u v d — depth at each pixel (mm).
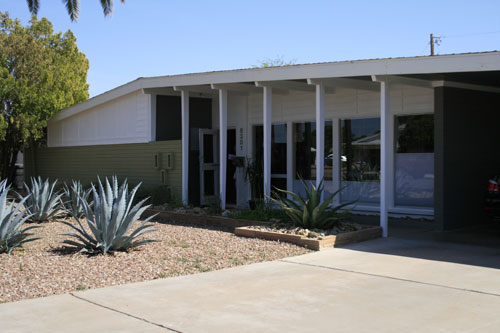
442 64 8398
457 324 4707
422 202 11312
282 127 14062
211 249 8414
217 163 14930
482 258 7672
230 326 4723
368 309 5199
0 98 17609
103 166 16531
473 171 10602
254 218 10773
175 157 14023
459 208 10391
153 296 5734
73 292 5910
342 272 6828
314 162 13430
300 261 7570
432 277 6508
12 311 5203
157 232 10273
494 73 8984
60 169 18578
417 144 11391
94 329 4672
